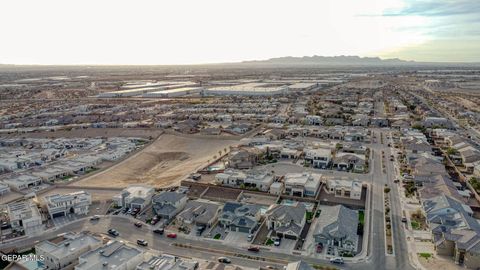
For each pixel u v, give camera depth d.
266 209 102.75
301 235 88.56
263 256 79.69
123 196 107.69
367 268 74.50
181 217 95.75
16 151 165.38
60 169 138.12
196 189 117.69
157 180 133.88
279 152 152.38
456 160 143.62
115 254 75.81
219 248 83.44
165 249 83.31
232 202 100.44
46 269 75.38
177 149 180.75
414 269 73.88
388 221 94.00
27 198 113.44
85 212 102.81
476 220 89.56
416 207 102.19
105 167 147.38
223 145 177.75
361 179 124.69
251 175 122.50
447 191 103.50
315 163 139.50
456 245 76.00
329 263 76.62
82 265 71.75
